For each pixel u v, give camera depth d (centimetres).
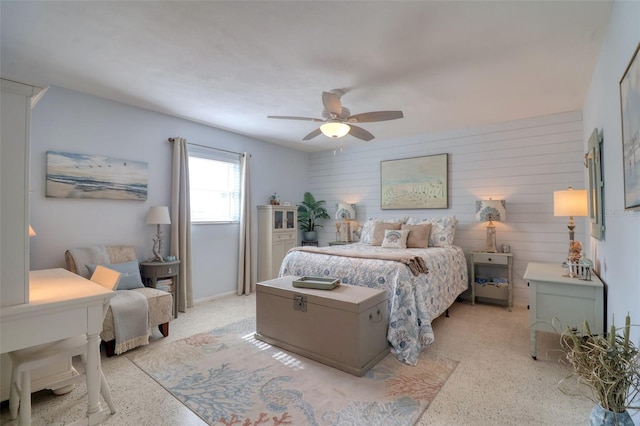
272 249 497
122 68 268
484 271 432
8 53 242
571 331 149
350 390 207
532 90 312
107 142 338
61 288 172
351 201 559
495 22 202
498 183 423
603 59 226
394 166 508
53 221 302
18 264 142
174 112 382
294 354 262
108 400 182
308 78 286
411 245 403
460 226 451
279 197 551
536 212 399
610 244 213
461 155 451
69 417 183
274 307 280
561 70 269
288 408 188
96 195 328
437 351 269
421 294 275
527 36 218
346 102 344
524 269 405
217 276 452
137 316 269
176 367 240
